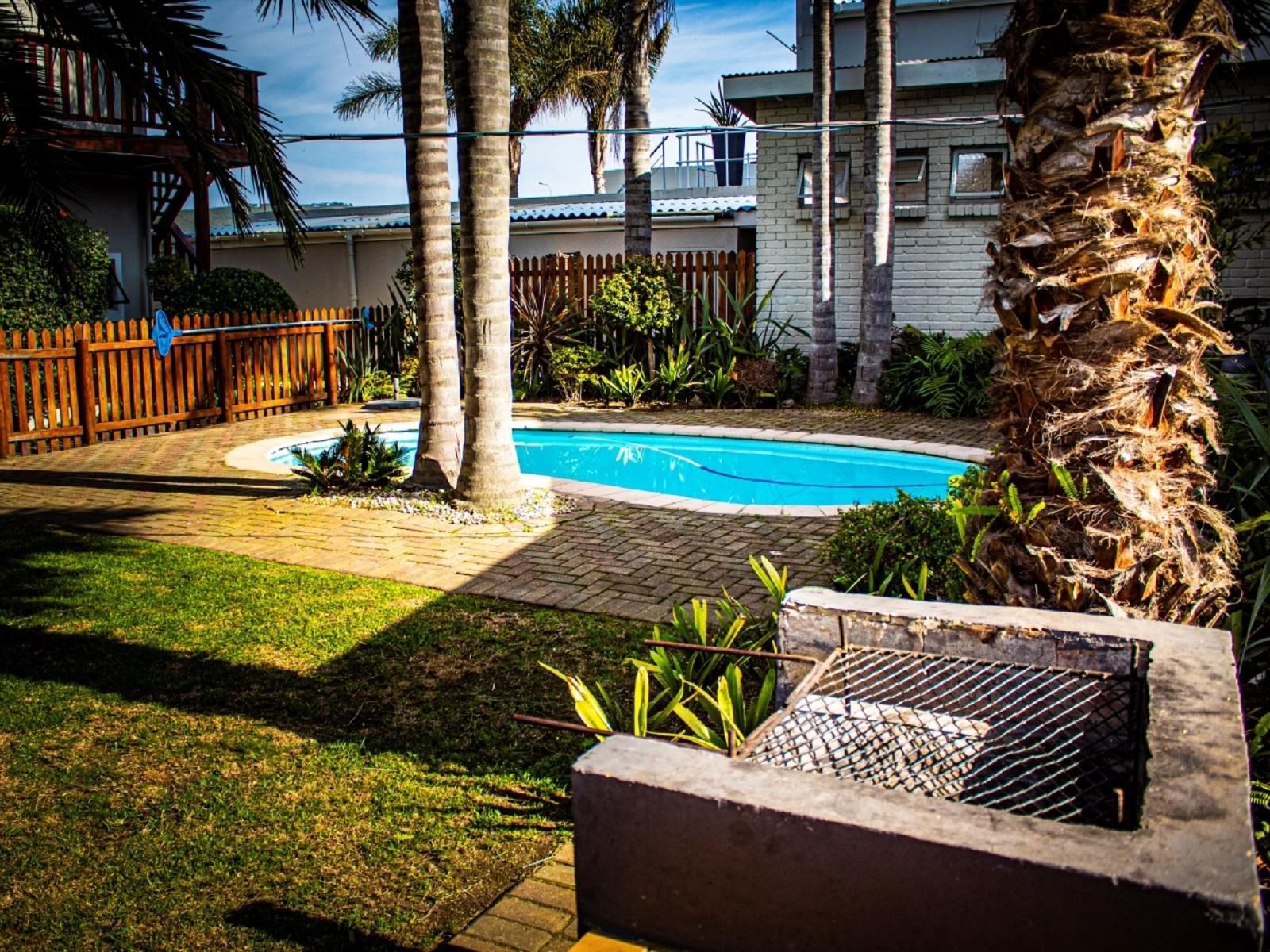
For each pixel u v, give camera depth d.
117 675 4.66
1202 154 5.44
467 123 7.44
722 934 1.77
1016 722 2.61
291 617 5.47
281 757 3.84
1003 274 3.13
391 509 8.17
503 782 3.65
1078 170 2.89
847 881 1.65
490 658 4.85
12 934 2.79
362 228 19.48
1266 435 4.11
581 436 12.88
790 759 2.34
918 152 14.97
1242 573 3.85
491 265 7.74
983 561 3.28
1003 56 3.16
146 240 16.28
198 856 3.18
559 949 2.68
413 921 2.85
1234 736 1.91
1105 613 2.97
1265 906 2.42
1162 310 2.94
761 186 15.78
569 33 27.91
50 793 3.57
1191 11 2.85
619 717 3.91
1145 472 2.96
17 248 12.17
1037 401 3.04
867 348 13.78
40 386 11.03
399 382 15.57
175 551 6.84
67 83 12.88
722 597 5.78
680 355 14.73
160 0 6.49
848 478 10.82
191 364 12.70
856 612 2.84
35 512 8.08
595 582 6.14
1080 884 1.48
